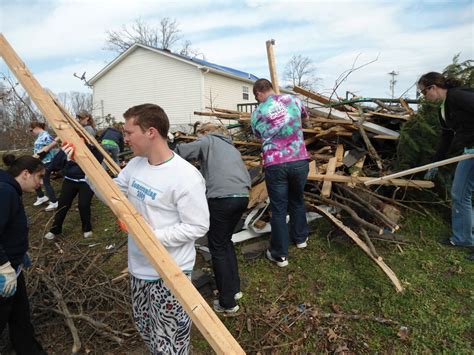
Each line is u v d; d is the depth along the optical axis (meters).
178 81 18.28
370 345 2.39
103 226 4.99
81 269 3.61
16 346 2.32
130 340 2.55
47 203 6.16
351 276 3.19
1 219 1.87
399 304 2.76
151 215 1.59
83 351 2.49
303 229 3.67
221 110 7.42
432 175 4.20
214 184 2.60
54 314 2.84
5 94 7.22
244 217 4.17
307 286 3.10
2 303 1.96
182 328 1.72
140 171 1.64
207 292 3.12
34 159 2.31
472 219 3.44
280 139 3.17
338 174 4.42
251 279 3.25
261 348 2.42
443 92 3.28
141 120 1.49
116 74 20.05
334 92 5.28
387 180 4.00
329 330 2.50
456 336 2.40
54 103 1.72
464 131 3.15
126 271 3.51
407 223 4.07
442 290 2.92
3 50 1.54
